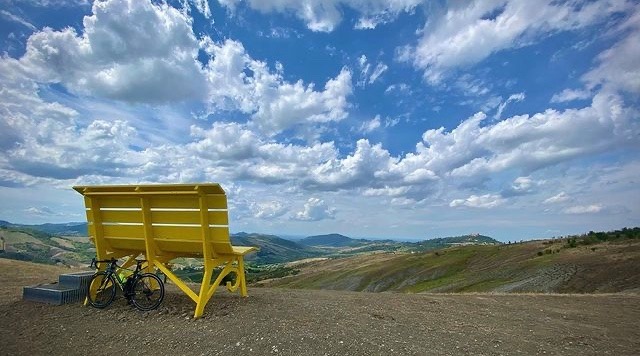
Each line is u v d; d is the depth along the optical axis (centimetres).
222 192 669
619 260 7044
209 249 710
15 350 543
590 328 699
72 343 566
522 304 926
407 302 880
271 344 524
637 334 666
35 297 785
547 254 10019
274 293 991
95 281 772
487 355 513
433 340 566
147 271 766
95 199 797
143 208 740
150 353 518
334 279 13412
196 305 711
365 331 589
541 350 550
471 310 820
